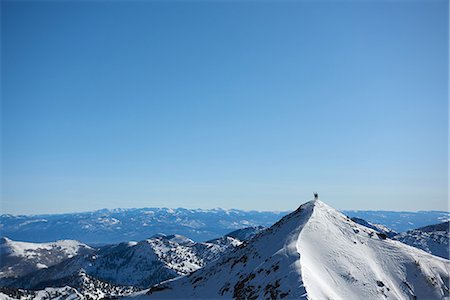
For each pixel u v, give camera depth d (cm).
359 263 10500
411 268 10912
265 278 9669
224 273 13112
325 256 10462
